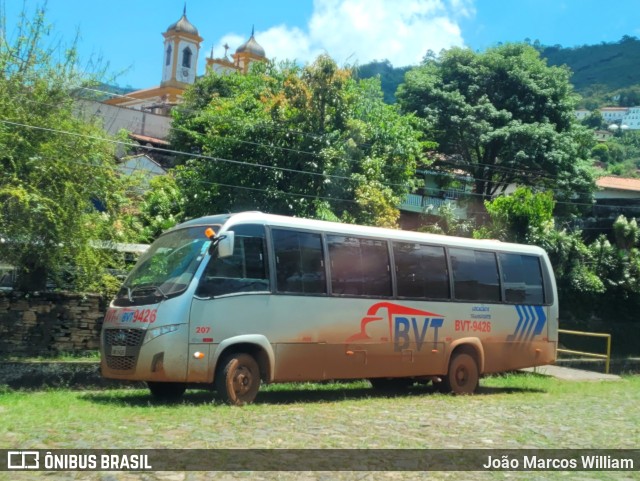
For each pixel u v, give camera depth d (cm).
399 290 1316
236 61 7000
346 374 1219
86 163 1522
